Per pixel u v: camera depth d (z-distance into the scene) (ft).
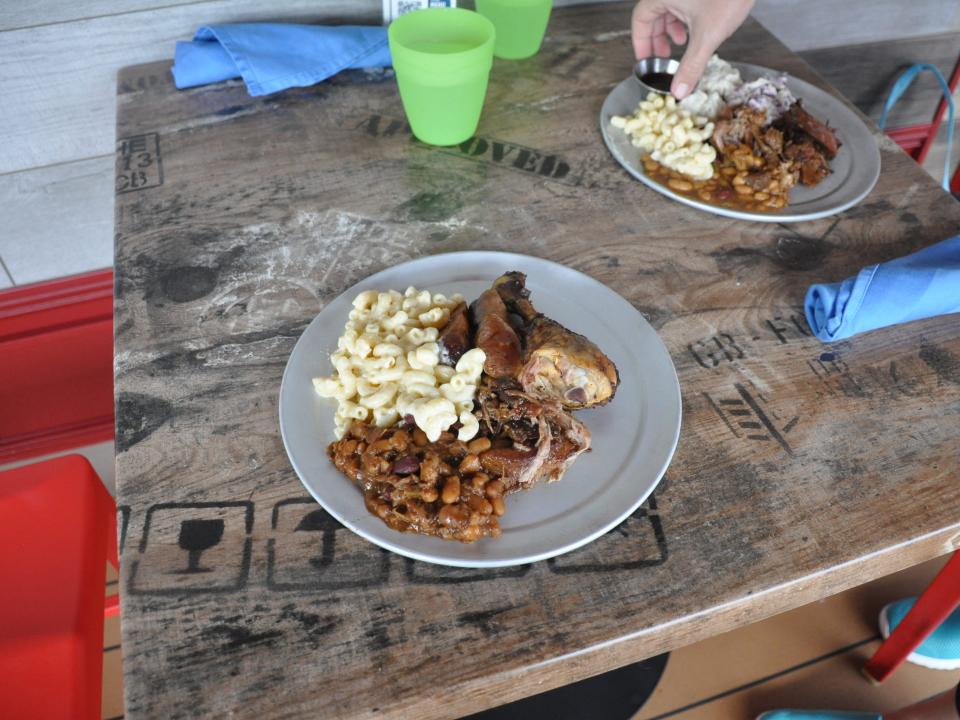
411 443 2.55
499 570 2.35
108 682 4.91
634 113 4.18
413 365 2.67
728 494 2.58
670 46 4.77
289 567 2.34
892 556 2.50
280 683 2.09
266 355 2.97
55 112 4.66
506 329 2.70
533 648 2.18
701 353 3.06
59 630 3.14
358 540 2.41
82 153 4.91
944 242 3.22
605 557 2.39
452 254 3.28
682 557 2.40
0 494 3.54
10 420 6.04
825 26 6.35
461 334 2.73
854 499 2.58
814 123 3.90
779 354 3.07
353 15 4.82
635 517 2.51
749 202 3.71
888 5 6.33
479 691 2.15
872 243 3.57
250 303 3.17
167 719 2.01
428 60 3.51
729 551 2.42
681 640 2.36
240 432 2.70
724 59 4.78
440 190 3.76
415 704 2.07
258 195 3.69
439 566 2.35
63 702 3.00
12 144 4.71
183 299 3.18
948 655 4.78
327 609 2.24
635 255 3.46
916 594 5.32
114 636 5.12
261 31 4.28
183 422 2.73
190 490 2.52
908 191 3.87
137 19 4.42
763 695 4.84
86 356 5.94
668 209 3.72
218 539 2.40
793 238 3.59
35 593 3.25
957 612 4.91
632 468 2.56
